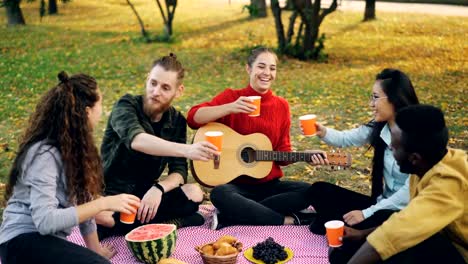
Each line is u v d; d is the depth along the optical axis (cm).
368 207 532
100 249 492
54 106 415
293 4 1612
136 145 510
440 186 381
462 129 963
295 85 1345
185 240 539
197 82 1403
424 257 398
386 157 510
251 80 596
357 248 462
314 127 558
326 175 770
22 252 406
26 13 2745
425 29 2119
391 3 2816
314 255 504
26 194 415
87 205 418
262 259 487
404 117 393
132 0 3125
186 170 574
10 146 916
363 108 1127
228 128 588
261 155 586
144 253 478
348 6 2714
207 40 1986
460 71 1480
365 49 1800
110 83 1413
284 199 572
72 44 1948
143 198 536
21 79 1448
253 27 2223
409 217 381
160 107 541
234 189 574
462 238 395
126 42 1966
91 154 424
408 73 1470
